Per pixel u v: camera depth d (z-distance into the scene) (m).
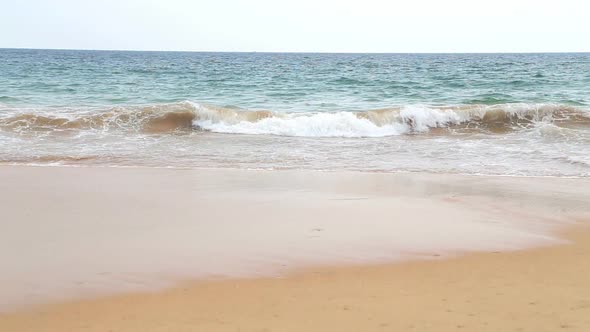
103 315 4.02
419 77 38.22
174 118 15.16
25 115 14.55
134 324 3.86
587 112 15.99
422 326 3.78
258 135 14.12
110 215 6.85
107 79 33.88
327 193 8.15
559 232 6.28
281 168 10.17
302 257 5.36
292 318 3.94
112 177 9.12
